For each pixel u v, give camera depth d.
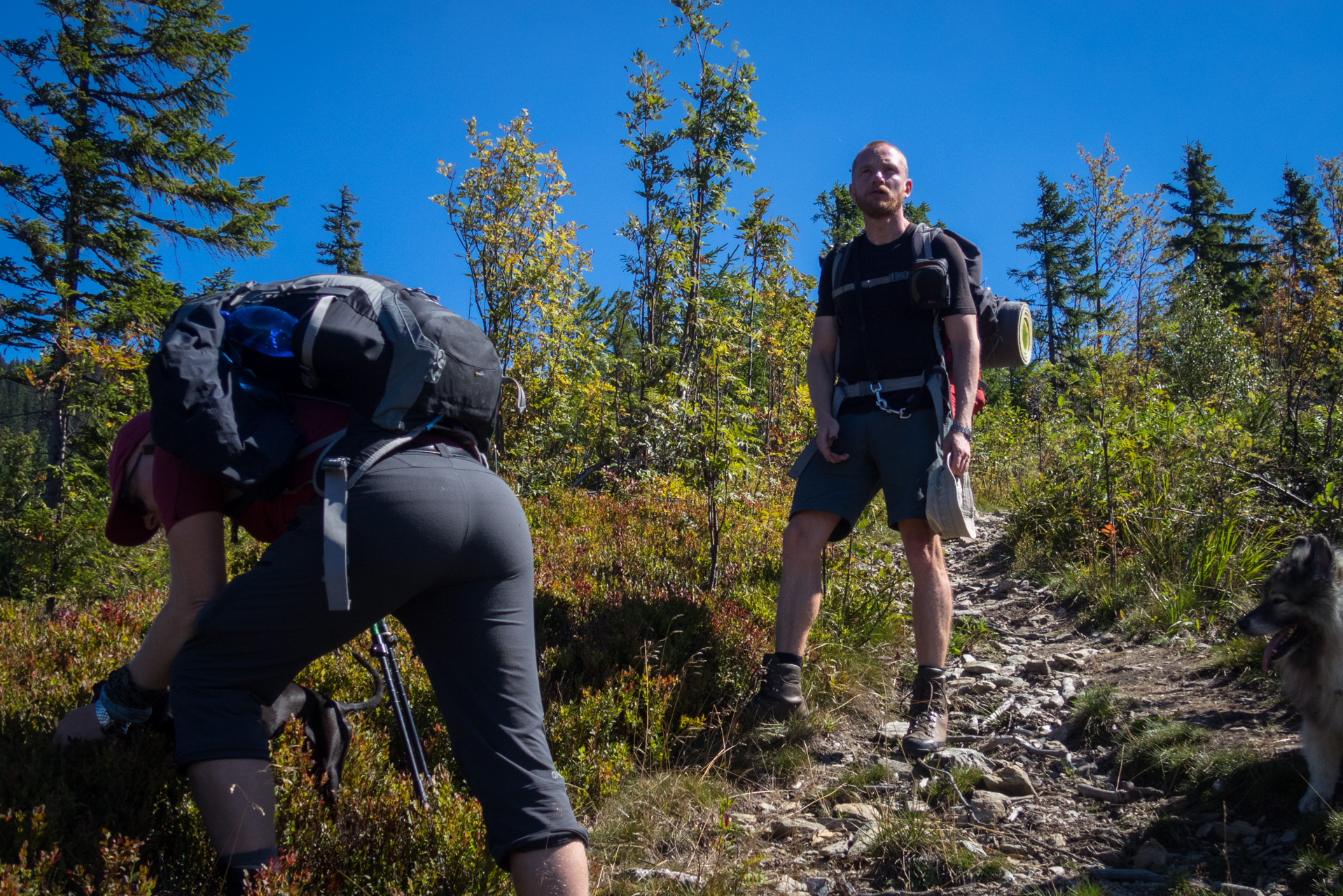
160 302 18.45
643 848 2.90
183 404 1.90
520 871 1.87
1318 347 7.71
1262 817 2.99
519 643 2.04
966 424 3.72
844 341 4.03
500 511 2.04
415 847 2.42
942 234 3.93
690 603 4.68
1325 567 2.97
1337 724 2.88
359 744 2.87
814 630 4.76
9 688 3.13
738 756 3.62
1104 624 5.40
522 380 10.66
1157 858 2.81
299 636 1.94
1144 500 6.50
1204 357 13.04
